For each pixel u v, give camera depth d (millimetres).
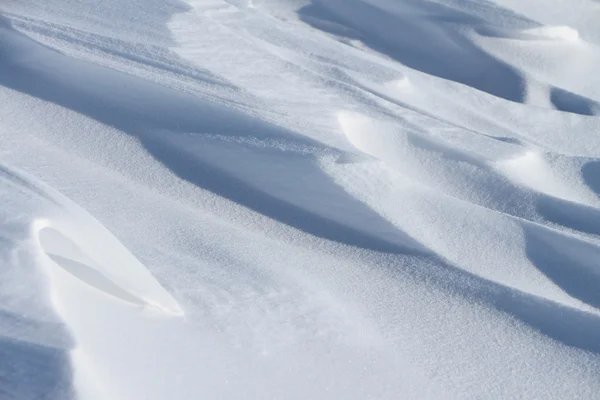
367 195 4488
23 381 2154
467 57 9477
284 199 4465
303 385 2912
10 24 5988
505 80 9297
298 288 3629
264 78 6016
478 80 9344
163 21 6590
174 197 4367
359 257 4082
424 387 3098
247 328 3180
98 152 4652
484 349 3422
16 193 3113
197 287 3414
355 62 8125
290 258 3963
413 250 4195
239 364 2918
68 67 5426
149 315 2971
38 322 2379
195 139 4820
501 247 4355
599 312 3990
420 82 8180
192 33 6492
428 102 7766
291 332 3238
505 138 6941
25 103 5012
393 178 4664
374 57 8602
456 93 8133
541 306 3736
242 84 5750
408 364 3225
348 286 3785
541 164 5910
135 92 5203
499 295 3811
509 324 3619
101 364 2467
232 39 6574
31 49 5621
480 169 5453
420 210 4496
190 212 4238
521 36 9531
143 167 4590
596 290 4180
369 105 6188
